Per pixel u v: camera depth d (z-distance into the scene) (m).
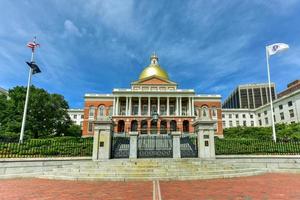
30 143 15.67
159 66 73.12
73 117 94.12
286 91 76.81
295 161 14.01
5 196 7.21
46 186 8.94
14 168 12.16
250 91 117.38
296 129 42.38
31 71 23.86
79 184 9.37
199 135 14.77
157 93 60.12
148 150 14.98
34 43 24.95
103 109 63.03
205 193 7.46
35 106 42.00
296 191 7.79
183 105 63.97
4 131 36.84
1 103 41.84
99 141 14.12
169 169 11.47
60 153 14.82
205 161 12.95
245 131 58.34
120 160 13.23
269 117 77.50
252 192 7.62
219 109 62.25
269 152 15.45
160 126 56.38
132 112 62.78
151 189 8.17
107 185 9.08
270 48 25.17
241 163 13.83
